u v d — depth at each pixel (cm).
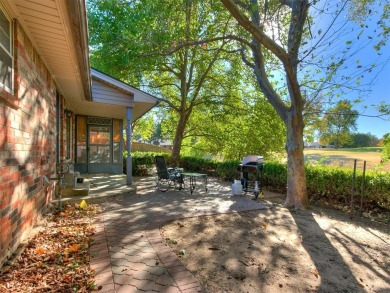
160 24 762
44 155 475
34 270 265
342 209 638
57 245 332
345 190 648
